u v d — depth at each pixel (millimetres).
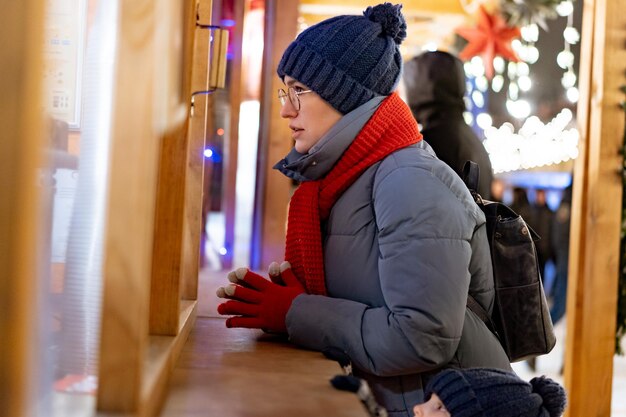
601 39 2832
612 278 2850
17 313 716
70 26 1324
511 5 4406
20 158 706
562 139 5055
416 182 1635
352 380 1259
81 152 1092
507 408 1525
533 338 1801
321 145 1764
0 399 716
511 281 1781
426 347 1567
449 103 3064
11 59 702
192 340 1741
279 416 1089
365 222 1741
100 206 1067
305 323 1666
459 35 5008
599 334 2846
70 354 1025
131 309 901
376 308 1653
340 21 1834
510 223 1796
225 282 3773
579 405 2867
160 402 1131
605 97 2832
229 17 4672
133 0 876
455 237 1615
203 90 1998
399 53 1884
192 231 2084
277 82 4379
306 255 1786
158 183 1425
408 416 1666
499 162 5094
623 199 2871
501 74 4977
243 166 5594
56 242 1092
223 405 1137
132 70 880
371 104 1790
